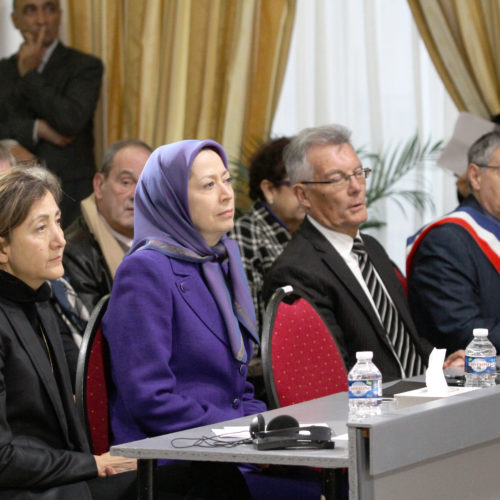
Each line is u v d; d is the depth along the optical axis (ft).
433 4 27.48
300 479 14.07
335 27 29.55
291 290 15.94
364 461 9.93
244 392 15.81
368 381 12.35
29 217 12.44
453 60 27.48
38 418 12.51
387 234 29.55
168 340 14.17
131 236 20.42
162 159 15.16
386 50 29.30
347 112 29.55
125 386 13.85
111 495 12.80
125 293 14.19
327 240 18.39
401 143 29.27
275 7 28.22
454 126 28.30
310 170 18.49
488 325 19.66
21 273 12.55
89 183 28.14
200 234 15.17
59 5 29.01
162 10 28.91
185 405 13.79
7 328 12.32
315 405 13.50
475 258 20.36
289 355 15.43
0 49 29.73
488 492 11.81
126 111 29.14
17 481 11.82
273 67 28.32
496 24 26.91
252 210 23.65
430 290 20.31
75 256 19.60
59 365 13.12
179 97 28.40
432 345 20.18
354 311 17.90
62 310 18.07
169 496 12.89
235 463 13.43
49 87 27.66
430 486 10.84
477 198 21.30
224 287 15.16
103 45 29.30
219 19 28.45
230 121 28.27
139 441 11.48
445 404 10.96
